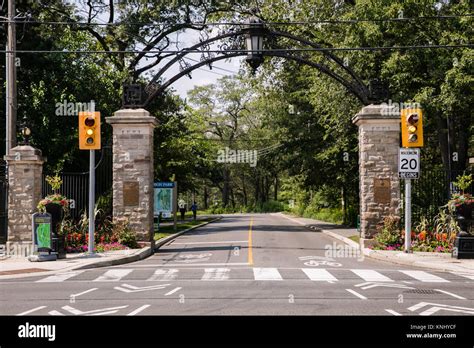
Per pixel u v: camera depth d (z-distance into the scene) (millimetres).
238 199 106438
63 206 19359
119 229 21281
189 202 104188
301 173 38344
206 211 86750
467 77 21328
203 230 37125
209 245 24172
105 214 22828
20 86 30484
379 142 21156
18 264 16953
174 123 42625
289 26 33094
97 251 19828
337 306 9711
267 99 40469
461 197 17781
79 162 31578
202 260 18203
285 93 38281
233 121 82562
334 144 34312
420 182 21953
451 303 10047
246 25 21672
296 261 17625
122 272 15203
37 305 10078
